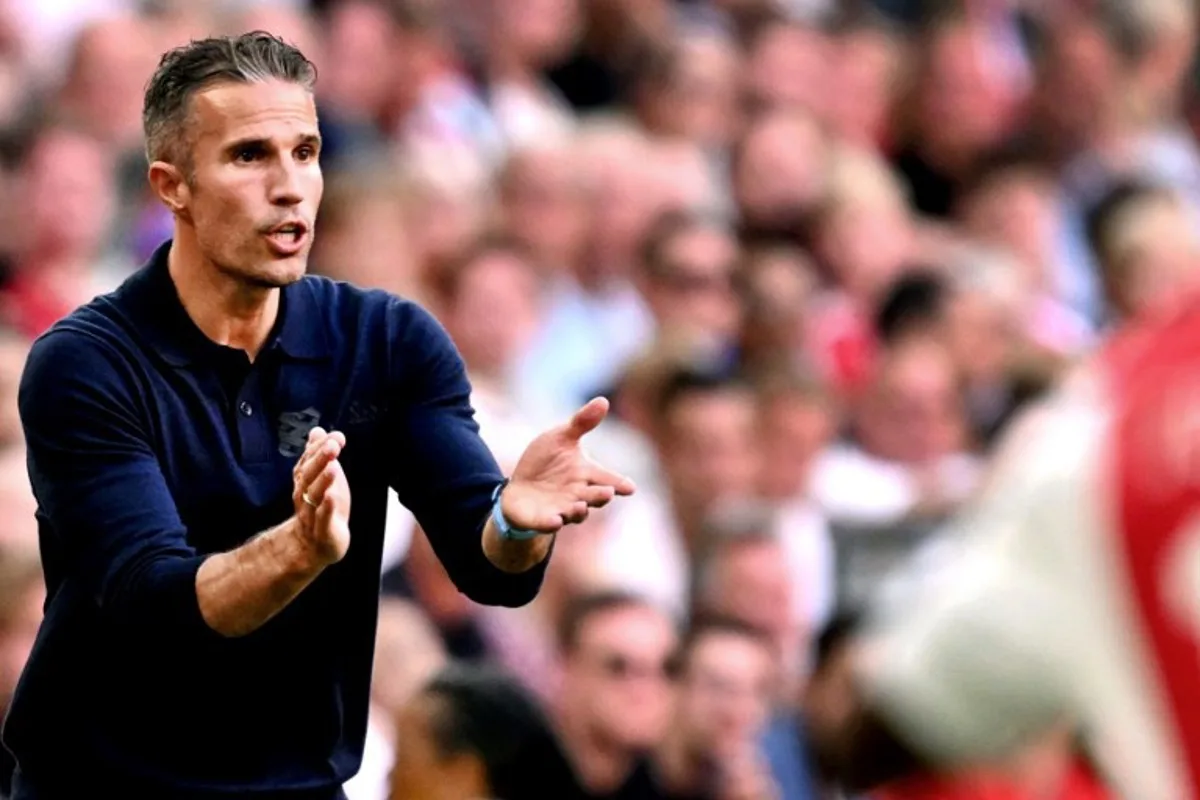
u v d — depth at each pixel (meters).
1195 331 16.12
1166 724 15.59
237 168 13.76
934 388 36.25
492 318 34.59
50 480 13.91
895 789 16.36
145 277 14.27
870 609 29.53
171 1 39.19
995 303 37.94
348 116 39.59
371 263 33.62
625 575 30.06
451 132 41.34
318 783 14.62
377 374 14.59
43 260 33.56
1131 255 35.25
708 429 33.25
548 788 22.80
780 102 45.94
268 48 13.90
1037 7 51.62
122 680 14.38
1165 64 50.06
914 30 50.47
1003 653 15.80
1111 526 15.73
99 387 13.92
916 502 34.62
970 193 47.78
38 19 40.16
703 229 37.72
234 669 14.34
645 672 27.17
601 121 43.25
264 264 13.78
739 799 27.88
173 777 14.40
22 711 14.58
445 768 22.11
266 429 14.28
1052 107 48.59
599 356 37.84
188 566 13.28
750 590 29.75
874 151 48.03
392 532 28.72
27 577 22.83
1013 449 18.91
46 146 34.00
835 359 39.25
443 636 28.52
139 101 37.12
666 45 44.28
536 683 29.03
